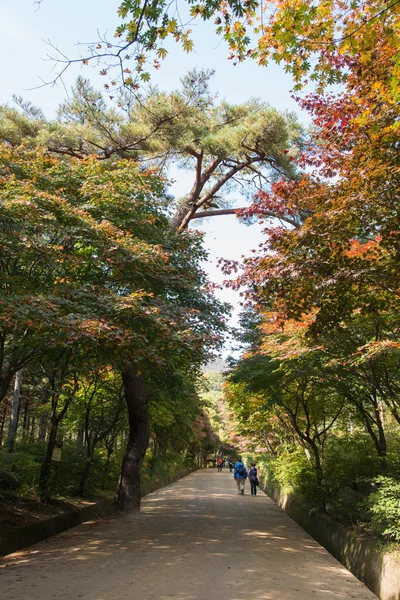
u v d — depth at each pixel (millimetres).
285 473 17094
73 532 10844
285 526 12898
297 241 7215
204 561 7863
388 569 6473
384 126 6645
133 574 6945
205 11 4922
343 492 10891
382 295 7824
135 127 15203
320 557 8922
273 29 5219
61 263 9648
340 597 6203
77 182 11445
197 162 17750
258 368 13930
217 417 50281
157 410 21203
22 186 8672
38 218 8266
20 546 8836
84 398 16531
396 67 5648
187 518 13438
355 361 8750
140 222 11578
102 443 20172
